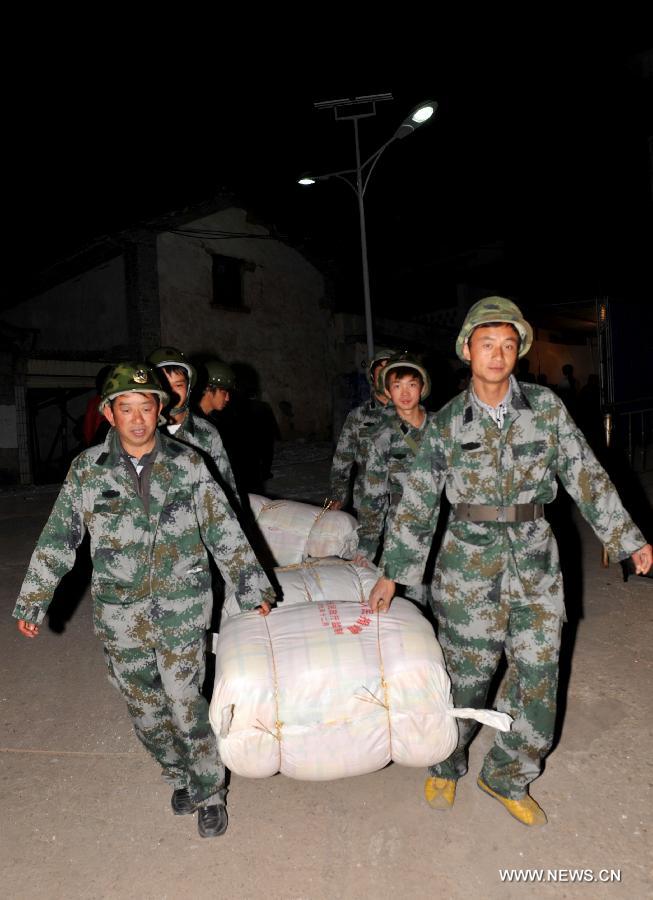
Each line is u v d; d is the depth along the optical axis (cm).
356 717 217
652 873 207
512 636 226
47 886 217
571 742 278
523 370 1259
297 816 243
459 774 248
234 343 1667
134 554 223
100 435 571
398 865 217
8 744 305
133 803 258
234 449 457
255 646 226
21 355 1286
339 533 361
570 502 692
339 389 1505
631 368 1099
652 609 414
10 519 865
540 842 223
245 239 1688
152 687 234
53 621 461
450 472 223
